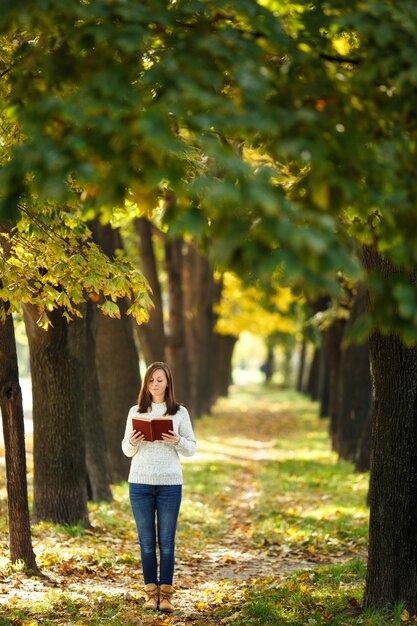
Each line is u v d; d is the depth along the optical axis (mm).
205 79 5859
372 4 6043
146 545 10742
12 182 6352
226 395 70500
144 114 5453
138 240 28578
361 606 10398
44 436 15945
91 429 19656
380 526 10234
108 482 19875
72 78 6742
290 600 10820
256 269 5363
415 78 5789
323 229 5371
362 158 5898
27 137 9984
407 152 6254
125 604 10766
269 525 17781
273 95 6070
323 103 5992
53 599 10523
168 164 6434
